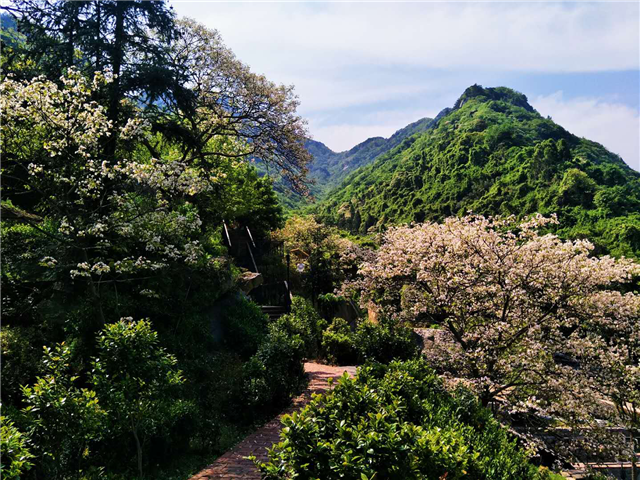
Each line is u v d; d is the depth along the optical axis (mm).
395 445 3748
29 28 12016
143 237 9406
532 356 9352
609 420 9664
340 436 3844
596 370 9758
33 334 7625
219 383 9227
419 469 3801
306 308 16828
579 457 9688
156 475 6004
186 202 13984
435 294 11406
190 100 14234
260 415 8664
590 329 10508
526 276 10023
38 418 4469
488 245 10477
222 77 16672
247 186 25516
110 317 8461
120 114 12172
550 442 9945
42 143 8609
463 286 10523
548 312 10266
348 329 16250
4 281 8328
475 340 10609
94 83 9078
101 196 9500
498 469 5059
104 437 5559
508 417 10195
